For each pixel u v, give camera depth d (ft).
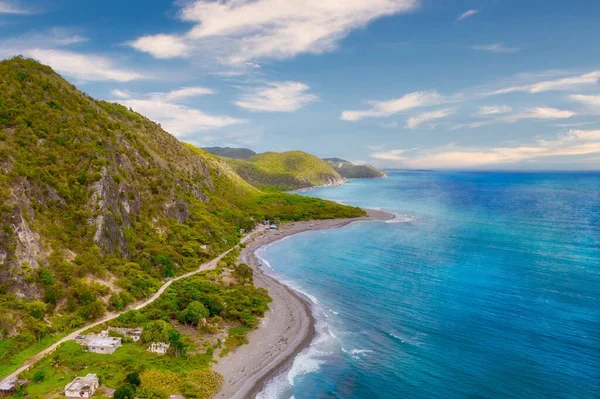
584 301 348.79
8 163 341.21
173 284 380.78
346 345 286.25
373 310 347.77
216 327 305.53
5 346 238.27
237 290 380.78
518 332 294.25
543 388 226.99
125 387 204.44
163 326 287.07
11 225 297.33
